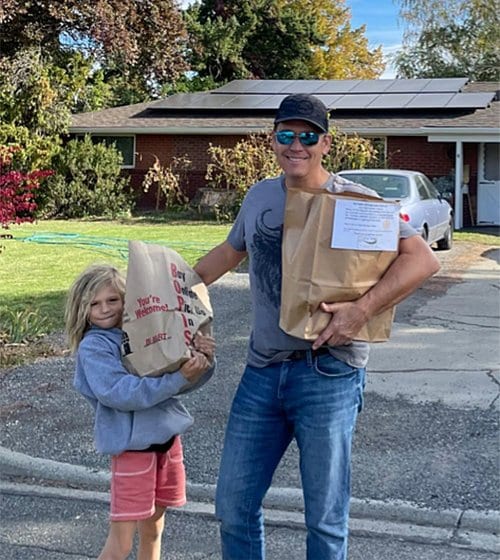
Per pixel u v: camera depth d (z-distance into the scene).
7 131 20.92
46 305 9.45
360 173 13.18
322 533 2.77
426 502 4.08
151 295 2.84
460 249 15.01
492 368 6.59
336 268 2.63
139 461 2.96
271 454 2.88
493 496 4.14
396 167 20.56
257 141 19.75
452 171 20.28
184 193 22.61
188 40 26.36
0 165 8.80
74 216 21.66
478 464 4.55
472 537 3.79
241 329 8.15
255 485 2.88
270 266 2.81
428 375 6.41
